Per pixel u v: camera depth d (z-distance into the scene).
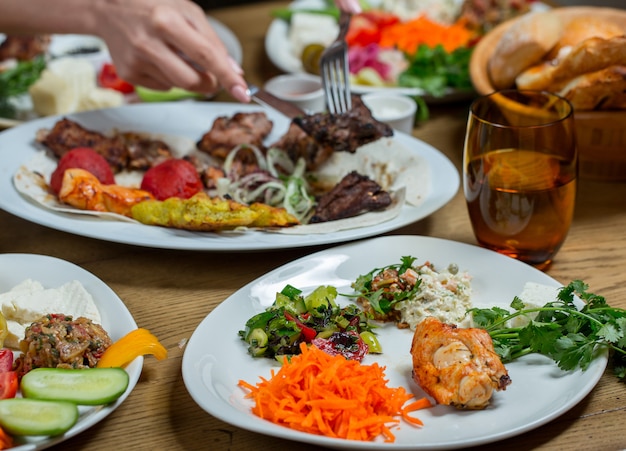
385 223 0.87
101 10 1.00
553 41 0.98
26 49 1.31
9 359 0.73
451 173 0.94
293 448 0.68
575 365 0.70
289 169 0.99
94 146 1.00
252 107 1.08
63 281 0.81
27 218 0.88
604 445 0.68
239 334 0.75
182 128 1.06
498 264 0.81
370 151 0.99
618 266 0.85
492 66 1.01
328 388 0.67
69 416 0.66
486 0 1.34
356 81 1.20
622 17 1.04
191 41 0.95
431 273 0.79
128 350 0.72
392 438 0.66
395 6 1.44
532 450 0.67
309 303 0.77
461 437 0.66
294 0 1.53
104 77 1.24
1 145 1.00
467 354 0.68
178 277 0.85
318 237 0.85
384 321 0.78
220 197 0.92
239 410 0.68
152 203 0.88
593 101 0.93
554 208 0.81
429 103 1.16
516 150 0.80
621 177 0.97
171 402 0.72
